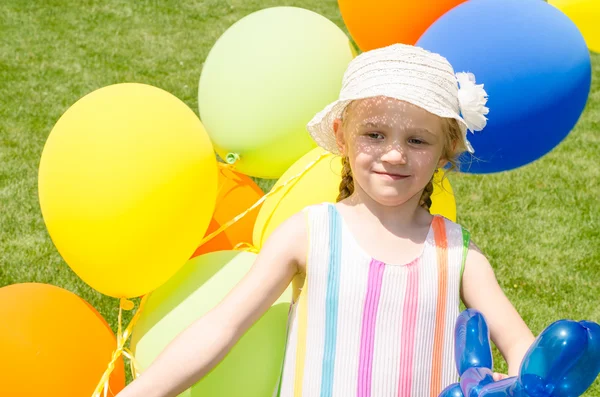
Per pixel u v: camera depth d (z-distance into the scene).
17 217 3.81
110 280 1.81
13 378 1.62
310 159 2.01
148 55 6.27
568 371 1.16
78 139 1.75
